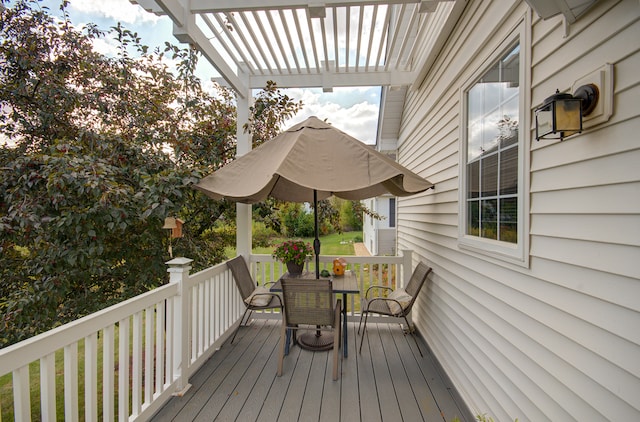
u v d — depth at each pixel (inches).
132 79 152.6
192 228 170.4
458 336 102.1
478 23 91.3
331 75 161.6
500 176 79.8
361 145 100.3
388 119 245.3
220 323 130.3
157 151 146.6
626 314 42.9
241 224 159.2
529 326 64.4
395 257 157.6
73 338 60.3
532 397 62.9
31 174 108.2
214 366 112.3
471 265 93.5
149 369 84.0
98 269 115.6
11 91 127.3
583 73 50.9
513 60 74.4
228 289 138.4
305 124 113.3
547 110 51.9
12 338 106.0
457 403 91.9
